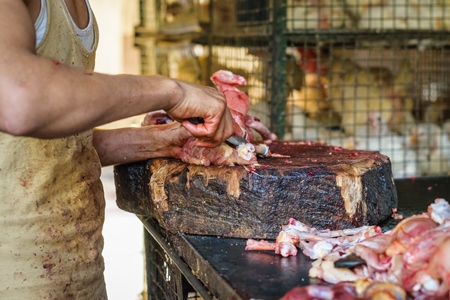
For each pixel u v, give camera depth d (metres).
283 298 1.13
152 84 1.32
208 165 1.61
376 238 1.27
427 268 1.12
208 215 1.58
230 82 1.88
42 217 1.46
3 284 1.46
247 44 3.26
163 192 1.62
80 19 1.56
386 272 1.20
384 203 1.70
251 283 1.26
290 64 3.22
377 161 1.71
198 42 4.25
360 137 3.21
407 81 3.38
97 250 1.61
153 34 5.08
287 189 1.53
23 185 1.44
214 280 1.32
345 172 1.57
